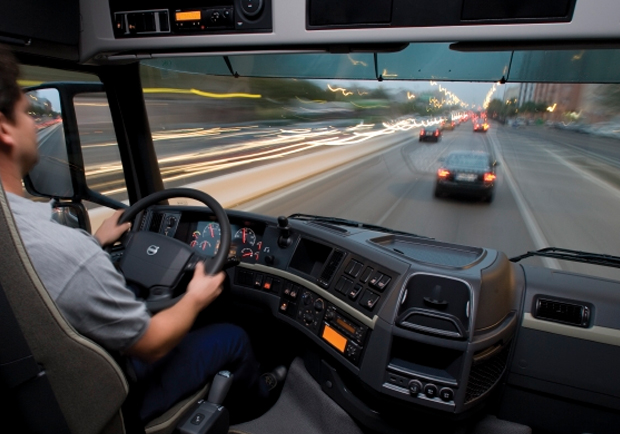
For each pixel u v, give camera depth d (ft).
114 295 2.48
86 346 2.33
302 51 4.49
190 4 4.50
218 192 18.49
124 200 8.46
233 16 4.35
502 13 3.52
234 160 29.48
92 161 7.39
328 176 26.43
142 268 4.95
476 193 18.44
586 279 5.23
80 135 7.13
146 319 2.75
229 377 4.56
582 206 17.58
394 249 5.52
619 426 4.67
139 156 8.17
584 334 4.68
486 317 4.40
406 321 4.46
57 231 2.29
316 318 5.64
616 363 4.58
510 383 5.08
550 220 14.61
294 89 38.75
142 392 4.00
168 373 4.25
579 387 4.75
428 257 5.33
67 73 6.56
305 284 5.92
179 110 19.10
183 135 20.18
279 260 6.43
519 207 16.58
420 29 3.79
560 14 3.36
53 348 2.19
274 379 6.64
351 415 5.49
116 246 6.82
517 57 5.62
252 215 7.07
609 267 5.26
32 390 2.09
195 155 25.52
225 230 4.68
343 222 7.06
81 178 7.20
